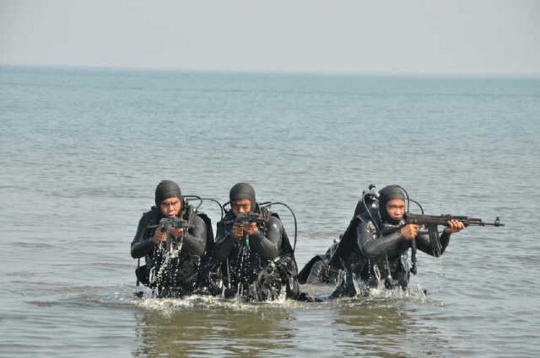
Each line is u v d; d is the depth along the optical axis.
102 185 52.62
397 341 21.72
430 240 26.16
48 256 31.81
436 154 79.75
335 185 54.59
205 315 24.03
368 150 82.62
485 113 177.88
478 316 24.30
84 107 170.25
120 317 23.55
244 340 21.58
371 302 25.84
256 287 25.88
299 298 26.28
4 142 82.31
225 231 25.91
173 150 78.31
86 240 35.03
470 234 37.47
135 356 20.03
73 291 26.56
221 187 52.44
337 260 27.05
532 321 23.80
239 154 75.50
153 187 52.12
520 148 88.44
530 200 49.38
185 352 20.44
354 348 21.02
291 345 21.20
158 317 23.66
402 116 160.50
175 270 26.03
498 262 31.83
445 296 26.78
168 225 24.83
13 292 26.20
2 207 43.16
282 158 72.50
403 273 26.91
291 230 38.31
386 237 25.84
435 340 21.84
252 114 156.88
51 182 53.56
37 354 19.95
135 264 30.91
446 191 53.06
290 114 160.12
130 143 85.38
